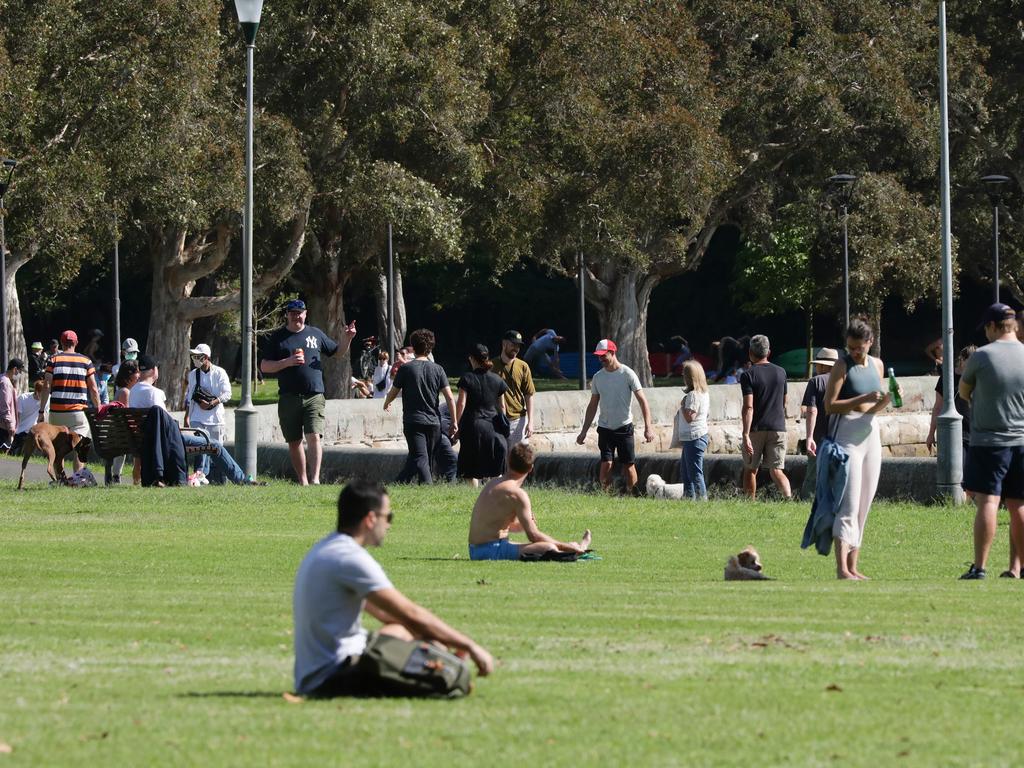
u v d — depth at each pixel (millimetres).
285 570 45906
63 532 56812
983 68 182750
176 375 157750
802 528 61281
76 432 82750
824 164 177750
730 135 173000
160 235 156125
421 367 74938
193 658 29062
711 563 49375
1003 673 27438
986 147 186125
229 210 145250
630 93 159875
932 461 73062
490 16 149250
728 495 76750
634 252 163375
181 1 129750
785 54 169875
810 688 25781
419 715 23312
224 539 54688
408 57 139750
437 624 24844
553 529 60750
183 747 21156
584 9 155750
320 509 64875
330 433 99250
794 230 181875
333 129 146625
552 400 113812
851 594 39375
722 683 26219
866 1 175875
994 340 44656
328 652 24766
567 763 20375
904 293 181875
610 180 157125
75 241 135125
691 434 75438
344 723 22703
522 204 154875
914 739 22000
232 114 140500
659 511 66688
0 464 93125
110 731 22156
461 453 74812
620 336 182000
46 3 125000
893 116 171125
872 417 45031
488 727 22516
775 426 74000
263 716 23219
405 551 52344
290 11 139875
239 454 79625
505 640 31000
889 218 171625
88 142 132625
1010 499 44938
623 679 26562
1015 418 44469
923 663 28438
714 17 172750
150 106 130500
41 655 29328
